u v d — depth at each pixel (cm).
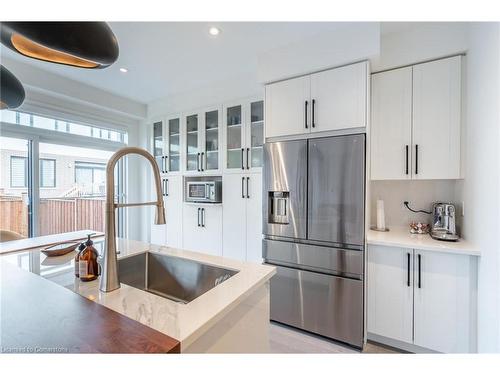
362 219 190
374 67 221
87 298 90
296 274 217
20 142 282
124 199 390
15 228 278
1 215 269
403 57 213
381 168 222
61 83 289
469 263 167
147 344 66
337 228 200
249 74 284
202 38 216
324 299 205
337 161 200
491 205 148
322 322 205
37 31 68
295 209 219
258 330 115
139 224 403
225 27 200
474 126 174
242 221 292
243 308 104
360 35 192
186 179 347
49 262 132
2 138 268
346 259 196
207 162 325
